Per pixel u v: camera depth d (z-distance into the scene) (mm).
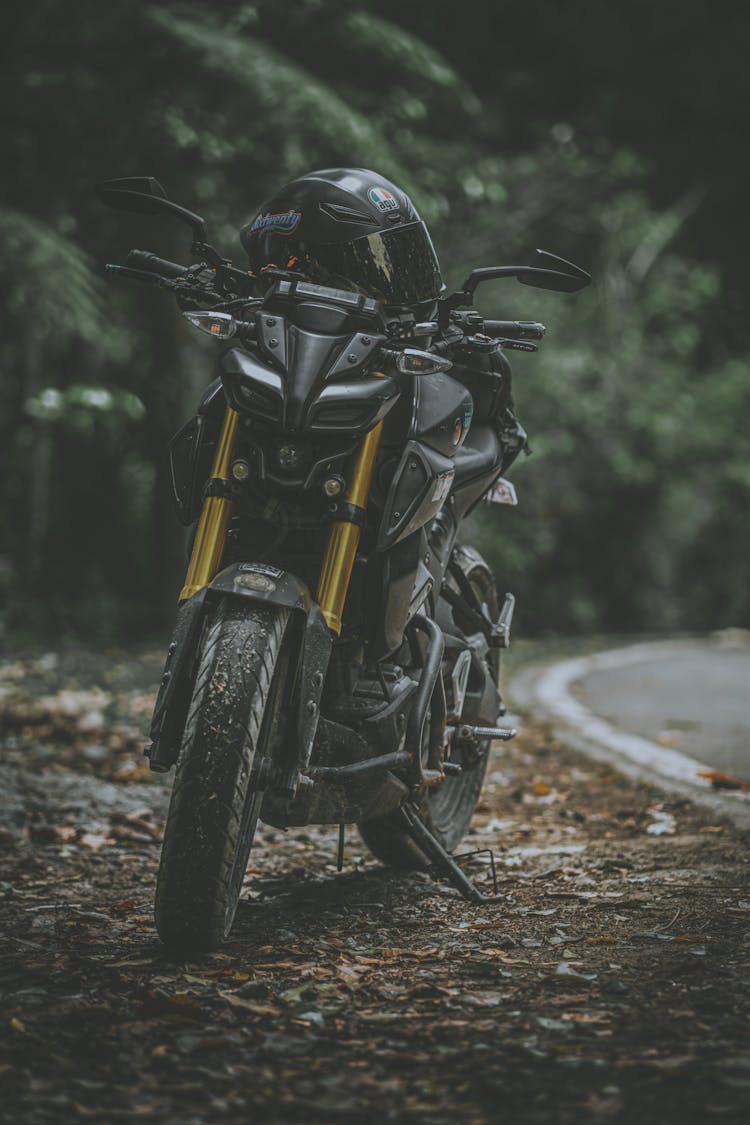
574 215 31438
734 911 6004
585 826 8789
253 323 5695
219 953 5387
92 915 6129
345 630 5863
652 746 11984
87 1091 3980
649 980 4984
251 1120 3809
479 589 7633
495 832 8617
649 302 33500
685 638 25922
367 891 6746
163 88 18766
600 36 35906
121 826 8469
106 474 24938
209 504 5656
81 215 20359
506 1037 4418
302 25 20344
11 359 22781
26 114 18578
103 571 24328
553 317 29922
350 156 18219
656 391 31234
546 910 6207
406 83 22219
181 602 5555
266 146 19656
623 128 37562
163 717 5371
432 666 6133
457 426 6270
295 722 5418
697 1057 4164
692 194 37281
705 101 37688
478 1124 3760
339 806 5848
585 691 16391
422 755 6465
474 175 22875
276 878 7078
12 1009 4656
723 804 9109
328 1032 4496
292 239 6098
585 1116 3789
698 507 32500
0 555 24109
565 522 29891
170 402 22547
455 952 5461
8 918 6148
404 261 6148
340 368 5547
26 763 10188
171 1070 4164
